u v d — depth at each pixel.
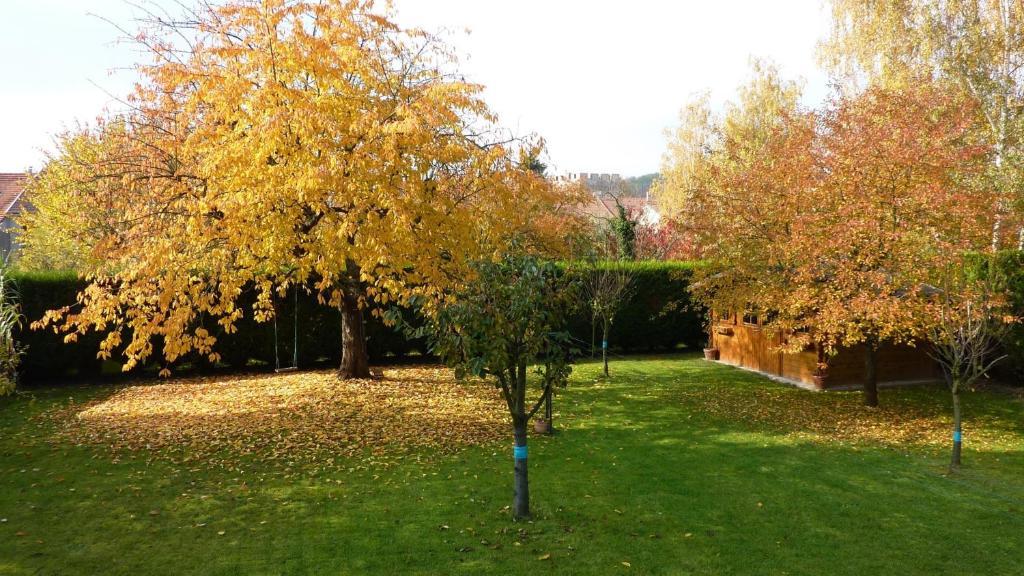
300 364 15.44
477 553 5.20
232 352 14.66
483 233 9.49
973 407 10.82
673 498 6.56
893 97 10.53
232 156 7.71
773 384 13.05
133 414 10.04
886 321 9.10
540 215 14.05
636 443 8.69
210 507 6.15
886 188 9.63
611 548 5.34
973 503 6.50
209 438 8.59
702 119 31.33
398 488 6.77
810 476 7.31
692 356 17.55
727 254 12.21
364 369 12.97
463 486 6.87
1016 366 12.21
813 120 11.38
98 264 10.43
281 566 4.93
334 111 8.24
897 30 19.66
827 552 5.32
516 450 6.00
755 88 28.78
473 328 5.68
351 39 8.94
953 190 9.52
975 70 17.69
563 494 6.66
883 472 7.49
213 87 8.12
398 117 8.44
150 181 9.23
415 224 8.87
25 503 6.18
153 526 5.68
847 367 12.76
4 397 11.45
